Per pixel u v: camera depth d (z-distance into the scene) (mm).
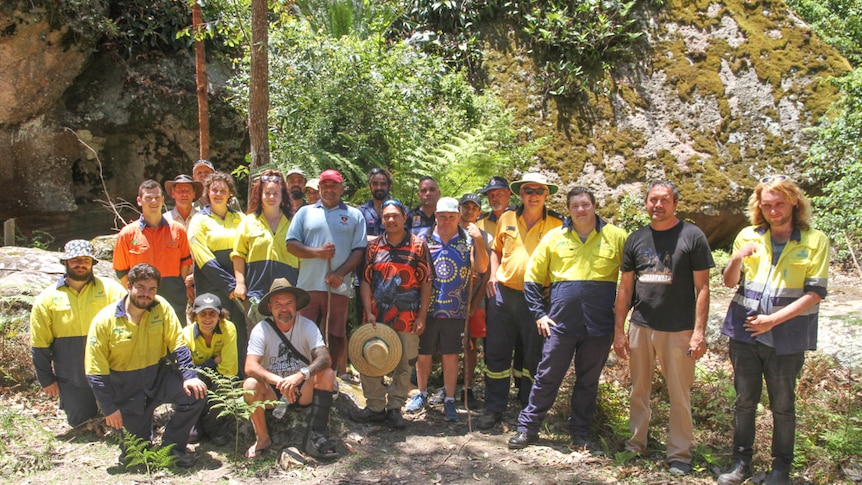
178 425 4391
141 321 4305
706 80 9766
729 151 9500
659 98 9797
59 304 4559
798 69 9648
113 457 4418
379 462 4527
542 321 4805
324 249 5004
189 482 4145
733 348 4359
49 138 8578
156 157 9312
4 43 7945
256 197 5207
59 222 8969
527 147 9125
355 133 7496
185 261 5199
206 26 7852
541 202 5180
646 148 9609
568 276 4738
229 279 5117
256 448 4523
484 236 5551
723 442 4938
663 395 5602
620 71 9945
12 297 5695
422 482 4250
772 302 4156
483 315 5711
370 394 5105
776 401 4199
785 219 4152
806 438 4738
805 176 9234
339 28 10141
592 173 9578
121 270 5023
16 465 4223
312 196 6039
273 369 4535
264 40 6543
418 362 5520
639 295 4535
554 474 4398
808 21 11617
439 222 5258
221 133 9469
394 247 5117
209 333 4609
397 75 8375
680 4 10094
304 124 7727
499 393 5219
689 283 4418
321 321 5234
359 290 5660
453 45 10234
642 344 4551
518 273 5148
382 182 5918
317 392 4555
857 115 8266
